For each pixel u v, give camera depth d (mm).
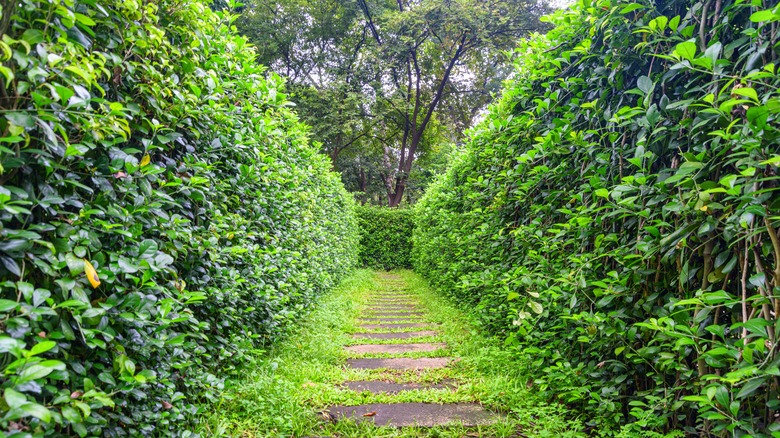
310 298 5598
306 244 5516
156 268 1755
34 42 1235
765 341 1503
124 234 1638
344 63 23203
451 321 5812
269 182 3891
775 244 1488
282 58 23859
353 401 3061
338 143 23719
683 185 1860
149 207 1874
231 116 3002
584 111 2836
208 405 2488
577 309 2791
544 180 3438
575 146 2941
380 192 27422
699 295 1641
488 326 4566
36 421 1242
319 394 3125
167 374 2049
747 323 1453
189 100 2371
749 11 1834
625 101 2535
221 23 3234
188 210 2564
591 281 2318
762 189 1502
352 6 21781
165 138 2102
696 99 1806
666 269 2107
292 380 3379
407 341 5070
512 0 19297
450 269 6770
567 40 3182
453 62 21688
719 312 1841
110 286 1699
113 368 1627
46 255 1324
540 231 3193
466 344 4430
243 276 3334
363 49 23250
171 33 2336
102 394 1384
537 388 3078
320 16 23219
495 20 19234
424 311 7277
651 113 1976
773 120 1551
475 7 18688
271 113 4215
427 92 25125
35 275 1386
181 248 2164
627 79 2533
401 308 7688
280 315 3824
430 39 22000
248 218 3615
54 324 1410
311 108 20875
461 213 6840
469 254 5949
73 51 1330
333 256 8180
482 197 5035
